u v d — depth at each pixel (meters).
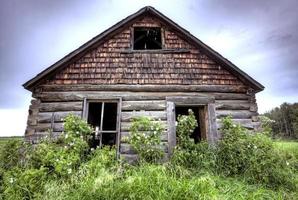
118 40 7.96
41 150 5.78
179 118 7.13
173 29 8.28
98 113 10.24
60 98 7.23
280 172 5.58
